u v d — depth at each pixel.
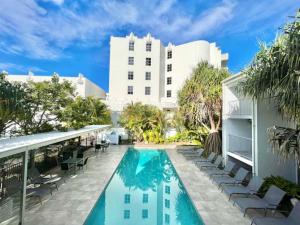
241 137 12.48
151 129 25.42
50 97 14.12
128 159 18.17
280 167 9.64
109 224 7.48
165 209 8.78
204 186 10.20
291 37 5.43
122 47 36.62
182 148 22.22
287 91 5.53
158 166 16.03
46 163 13.53
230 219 6.89
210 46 38.66
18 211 7.27
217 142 16.31
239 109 12.65
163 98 37.16
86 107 18.75
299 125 5.90
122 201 9.59
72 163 12.51
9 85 9.23
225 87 14.12
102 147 20.94
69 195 8.93
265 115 9.77
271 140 6.73
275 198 6.76
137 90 36.78
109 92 36.25
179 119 19.81
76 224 6.52
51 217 6.95
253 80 6.86
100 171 13.03
